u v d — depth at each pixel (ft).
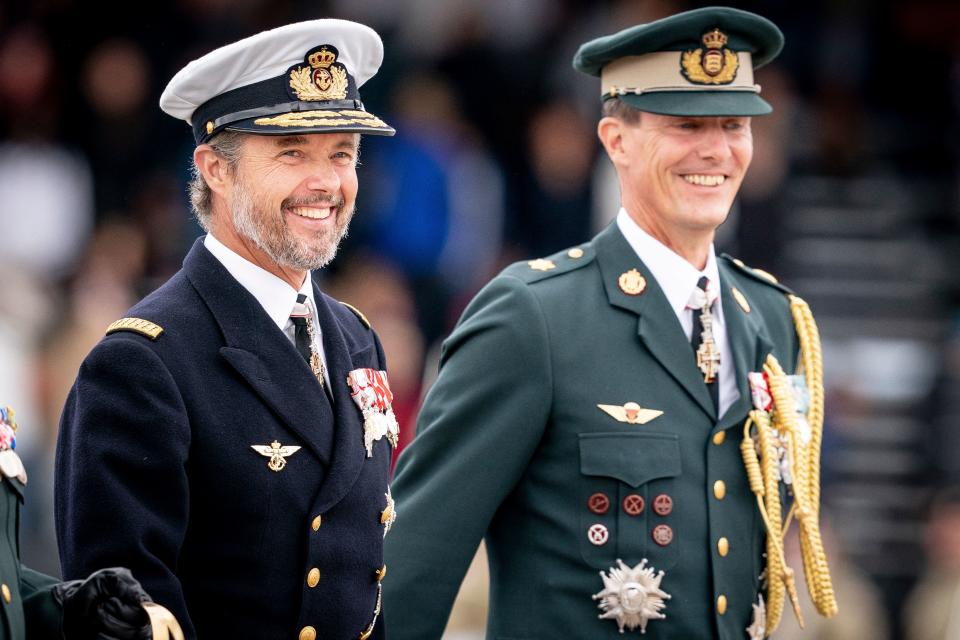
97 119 138.00
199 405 48.83
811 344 62.28
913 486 142.61
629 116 59.47
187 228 132.46
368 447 51.55
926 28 165.89
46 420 108.99
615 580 56.18
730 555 57.57
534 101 141.90
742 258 131.44
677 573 56.59
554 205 135.33
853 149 159.74
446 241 132.26
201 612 48.60
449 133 136.56
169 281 51.52
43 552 103.86
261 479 48.98
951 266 156.76
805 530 59.31
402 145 132.87
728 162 58.54
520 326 57.93
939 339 150.51
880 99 166.20
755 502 58.75
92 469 47.44
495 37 144.15
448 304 131.75
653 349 58.23
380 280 122.21
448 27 143.23
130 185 136.15
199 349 49.55
